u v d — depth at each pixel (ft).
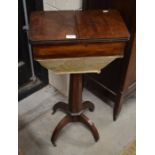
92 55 3.46
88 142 4.89
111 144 4.86
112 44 3.40
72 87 4.27
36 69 6.10
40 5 4.99
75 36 3.27
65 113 5.11
